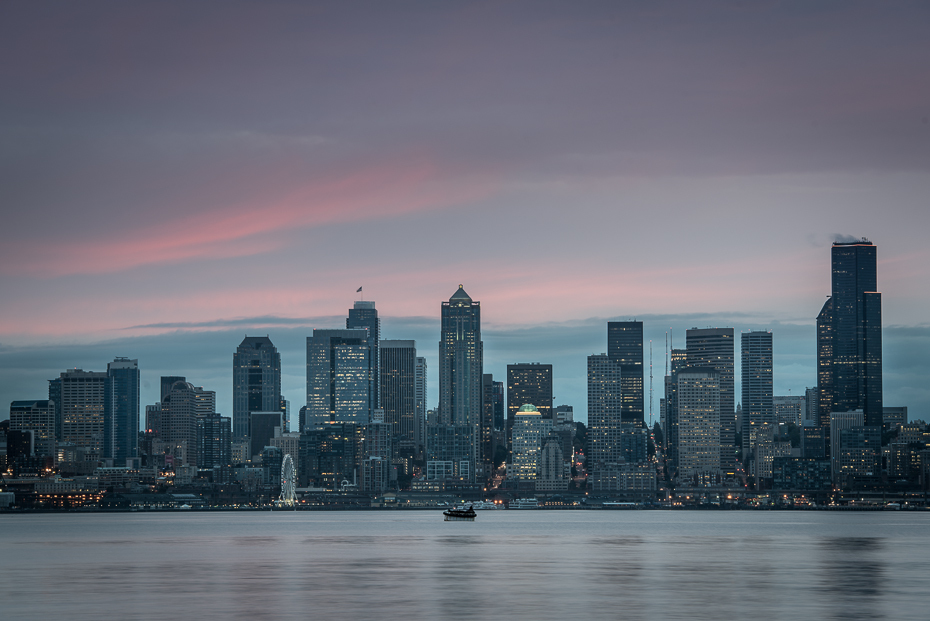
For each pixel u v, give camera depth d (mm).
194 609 166250
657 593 187000
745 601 175375
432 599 178500
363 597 182250
